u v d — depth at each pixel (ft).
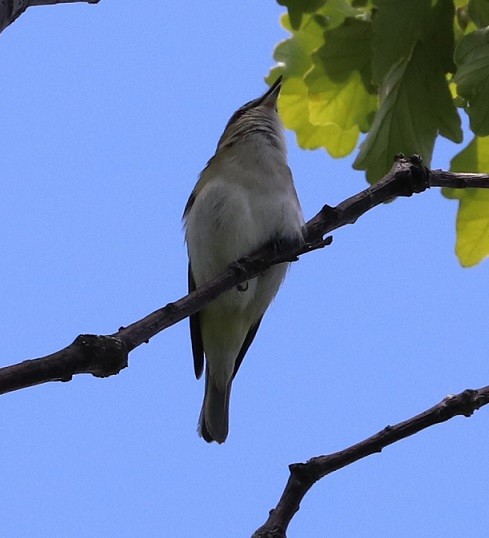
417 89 30.27
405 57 30.01
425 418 19.30
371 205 24.79
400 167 25.30
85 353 17.17
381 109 30.37
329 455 18.72
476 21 29.73
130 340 18.81
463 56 28.43
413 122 30.48
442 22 29.73
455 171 32.81
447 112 30.40
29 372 16.65
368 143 30.63
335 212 24.71
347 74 33.04
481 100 28.58
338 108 33.76
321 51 32.76
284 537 17.70
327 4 33.71
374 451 18.93
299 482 18.38
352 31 32.55
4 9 17.22
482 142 32.63
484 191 33.65
